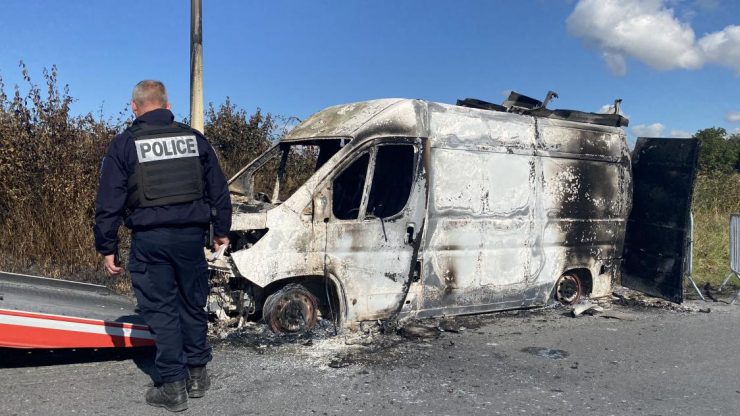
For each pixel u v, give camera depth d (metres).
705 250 10.59
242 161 10.57
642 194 8.05
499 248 6.59
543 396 4.41
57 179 7.59
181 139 3.84
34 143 7.68
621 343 5.89
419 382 4.60
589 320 6.79
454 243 6.23
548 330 6.30
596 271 7.57
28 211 7.61
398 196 5.91
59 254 7.54
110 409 3.87
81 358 4.79
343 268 5.51
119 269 3.91
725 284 8.95
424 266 6.05
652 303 7.64
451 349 5.48
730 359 5.44
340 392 4.33
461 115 6.29
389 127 5.79
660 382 4.78
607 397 4.43
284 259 5.21
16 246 7.46
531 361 5.23
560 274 7.19
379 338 5.65
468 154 6.30
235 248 5.50
